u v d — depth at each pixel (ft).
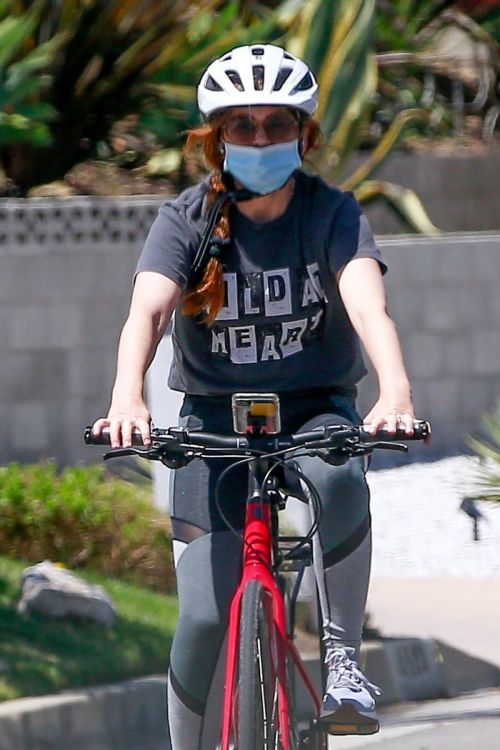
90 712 67.41
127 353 45.57
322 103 149.07
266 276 48.03
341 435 43.86
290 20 163.73
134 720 69.26
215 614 46.78
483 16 227.61
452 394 159.22
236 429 45.93
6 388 143.23
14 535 90.68
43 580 78.13
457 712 77.97
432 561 112.16
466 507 56.34
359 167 192.54
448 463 150.00
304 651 74.90
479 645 86.89
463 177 198.70
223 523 48.21
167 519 92.38
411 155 196.75
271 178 47.09
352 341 49.88
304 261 48.19
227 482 48.65
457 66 233.35
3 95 142.51
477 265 159.63
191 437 44.93
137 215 147.33
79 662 71.87
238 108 47.06
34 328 143.54
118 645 75.25
